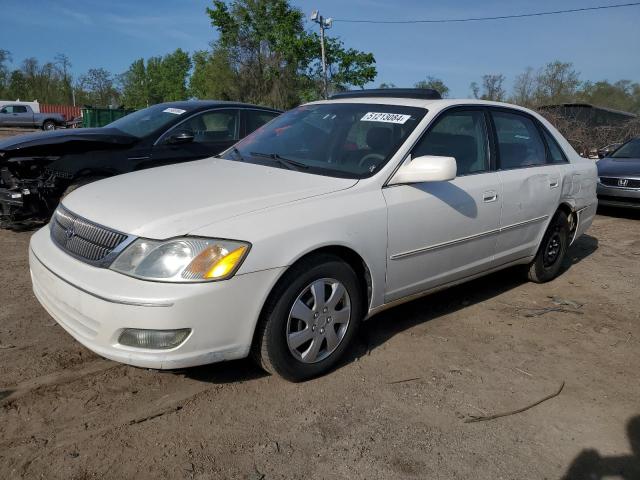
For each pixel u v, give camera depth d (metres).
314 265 3.02
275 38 32.28
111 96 64.44
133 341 2.65
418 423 2.86
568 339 3.99
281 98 33.06
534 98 27.97
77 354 3.38
